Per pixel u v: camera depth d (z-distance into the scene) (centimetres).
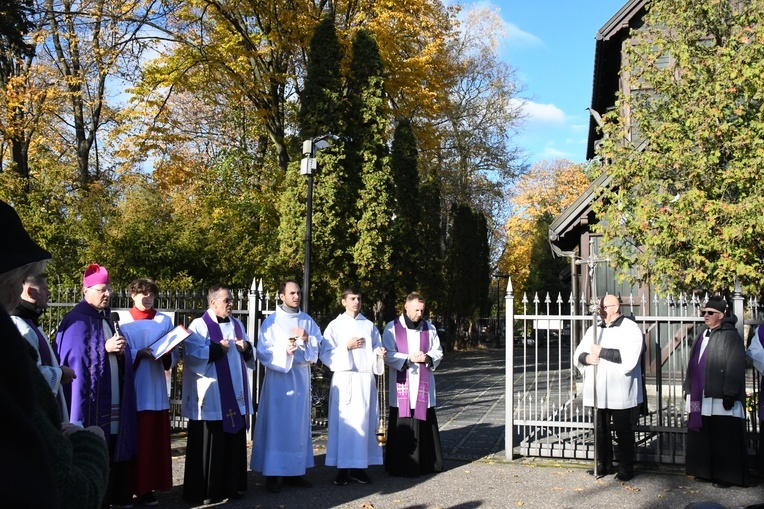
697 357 727
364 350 754
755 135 854
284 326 724
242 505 653
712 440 706
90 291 609
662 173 916
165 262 1362
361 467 723
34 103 1869
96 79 2122
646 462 802
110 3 1775
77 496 151
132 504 630
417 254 2227
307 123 1652
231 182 1942
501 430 1053
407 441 759
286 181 1678
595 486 710
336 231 1639
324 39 1675
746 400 792
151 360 652
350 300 767
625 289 1473
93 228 1366
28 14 1458
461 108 3531
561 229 1502
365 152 1675
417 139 2380
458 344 3875
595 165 1005
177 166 1948
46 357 471
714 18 978
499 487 709
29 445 118
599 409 751
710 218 820
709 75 928
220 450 660
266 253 1647
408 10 1998
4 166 2067
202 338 669
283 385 713
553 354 3212
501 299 5625
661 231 870
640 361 773
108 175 2353
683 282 869
